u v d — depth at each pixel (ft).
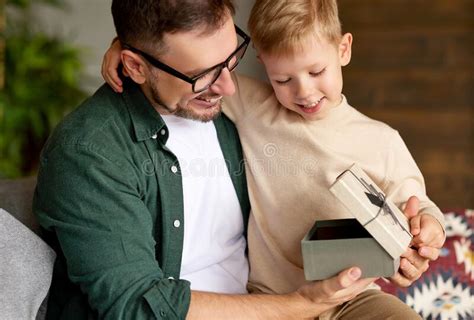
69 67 12.69
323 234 5.54
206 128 6.11
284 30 5.60
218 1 5.32
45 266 5.65
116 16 5.55
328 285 5.10
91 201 5.36
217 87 5.52
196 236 5.97
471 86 14.19
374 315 5.76
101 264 5.29
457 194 13.20
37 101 12.51
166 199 5.78
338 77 5.86
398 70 14.53
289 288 6.12
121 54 5.60
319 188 5.97
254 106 6.23
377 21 14.90
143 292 5.24
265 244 6.16
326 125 5.98
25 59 12.46
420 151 13.74
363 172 5.41
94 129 5.57
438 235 5.53
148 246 5.44
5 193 6.20
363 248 5.03
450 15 14.70
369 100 14.39
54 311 5.80
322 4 5.68
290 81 5.82
